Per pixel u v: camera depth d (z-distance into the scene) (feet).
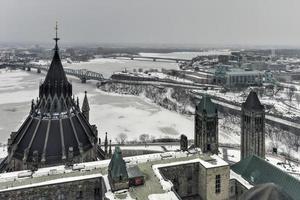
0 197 288.92
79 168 339.77
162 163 363.15
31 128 370.12
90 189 321.52
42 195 304.09
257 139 486.38
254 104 483.10
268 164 379.14
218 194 355.36
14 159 362.33
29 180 312.71
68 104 383.24
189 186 364.58
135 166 328.70
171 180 355.36
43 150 349.61
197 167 365.20
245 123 495.41
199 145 446.60
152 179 326.03
